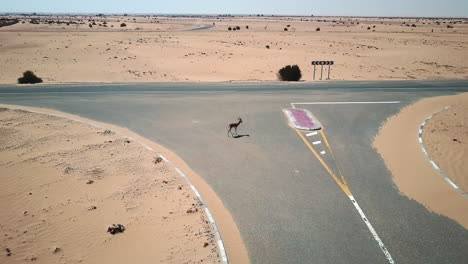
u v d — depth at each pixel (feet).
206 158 49.34
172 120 66.59
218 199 38.22
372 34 287.28
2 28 305.32
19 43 188.75
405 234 32.35
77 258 28.76
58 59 146.30
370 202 37.93
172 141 55.88
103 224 33.35
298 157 49.93
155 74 123.24
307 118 67.51
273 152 51.65
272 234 32.24
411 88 96.48
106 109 73.61
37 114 69.46
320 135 58.90
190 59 149.89
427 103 79.92
